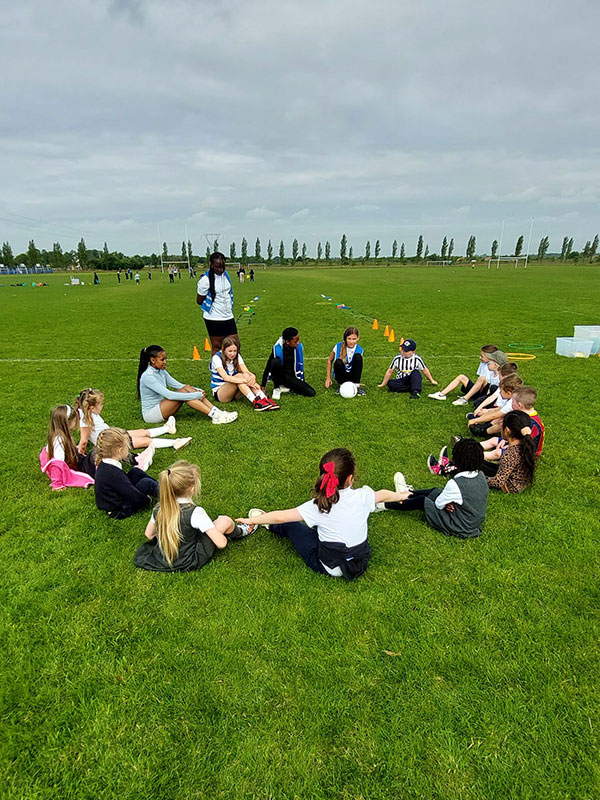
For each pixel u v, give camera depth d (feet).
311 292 99.71
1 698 8.04
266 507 14.20
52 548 12.14
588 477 16.07
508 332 46.24
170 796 6.58
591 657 8.80
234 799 6.53
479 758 7.05
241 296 93.71
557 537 12.55
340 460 10.55
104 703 7.97
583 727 7.49
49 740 7.38
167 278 193.88
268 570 11.25
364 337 44.70
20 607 10.11
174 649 9.01
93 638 9.27
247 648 9.02
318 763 6.97
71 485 15.39
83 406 16.61
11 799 6.53
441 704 7.89
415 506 13.52
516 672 8.49
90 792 6.65
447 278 146.20
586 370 30.71
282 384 25.61
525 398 16.40
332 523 10.61
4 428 21.20
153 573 11.18
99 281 183.01
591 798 6.54
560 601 10.23
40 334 48.62
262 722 7.61
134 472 14.49
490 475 15.62
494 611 9.95
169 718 7.70
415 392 24.82
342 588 10.62
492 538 12.51
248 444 18.97
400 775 6.82
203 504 14.35
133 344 42.65
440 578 10.98
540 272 179.42
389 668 8.57
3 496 14.92
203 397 20.95
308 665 8.63
